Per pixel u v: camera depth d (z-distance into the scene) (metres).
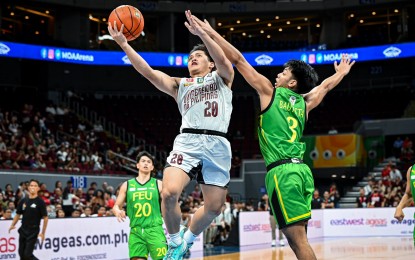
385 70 27.06
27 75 24.97
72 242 10.26
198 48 4.54
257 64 25.09
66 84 25.72
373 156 23.55
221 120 4.36
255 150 24.53
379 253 11.03
